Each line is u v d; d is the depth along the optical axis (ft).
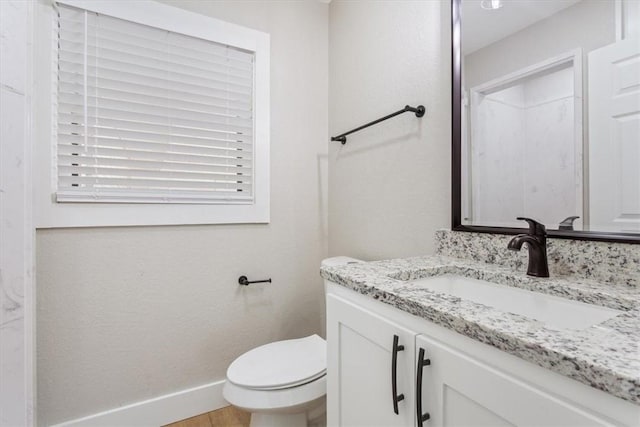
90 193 4.57
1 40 3.32
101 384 4.69
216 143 5.57
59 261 4.40
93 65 4.63
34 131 4.18
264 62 5.87
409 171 4.66
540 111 3.18
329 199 6.57
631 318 1.88
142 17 4.87
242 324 5.76
